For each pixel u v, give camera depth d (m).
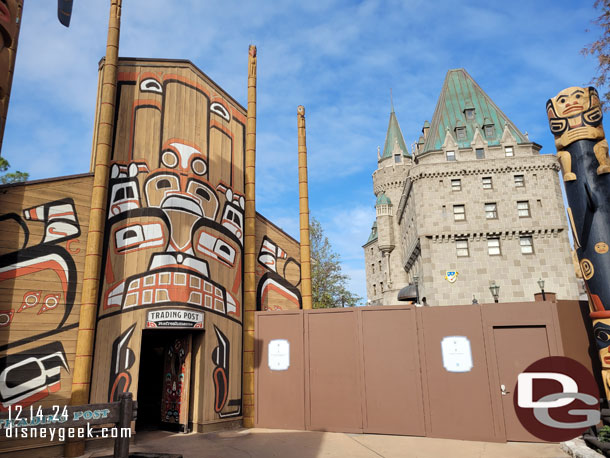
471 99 43.53
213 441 11.66
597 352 11.38
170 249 13.11
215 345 13.75
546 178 37.09
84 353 10.95
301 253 17.70
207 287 13.84
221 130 16.02
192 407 13.30
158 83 14.39
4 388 9.91
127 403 7.44
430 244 36.72
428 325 12.41
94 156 13.24
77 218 11.93
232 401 13.92
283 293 17.38
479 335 11.93
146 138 13.67
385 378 12.45
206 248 14.16
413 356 12.34
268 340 14.27
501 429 11.13
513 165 37.44
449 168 37.84
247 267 15.69
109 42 13.20
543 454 9.77
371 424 12.25
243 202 16.48
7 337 10.17
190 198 13.98
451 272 35.66
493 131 41.31
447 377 11.91
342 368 13.02
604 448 8.76
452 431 11.52
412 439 11.48
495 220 36.41
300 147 18.88
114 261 12.20
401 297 30.94
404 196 44.66
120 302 12.04
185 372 13.48
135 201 12.97
